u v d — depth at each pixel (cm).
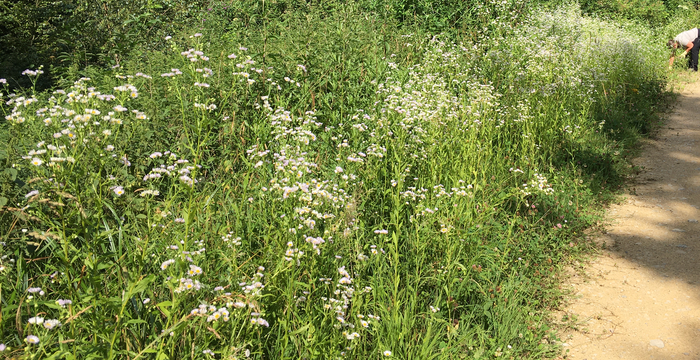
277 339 263
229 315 234
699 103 1047
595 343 349
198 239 286
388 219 401
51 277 255
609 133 786
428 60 752
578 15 1231
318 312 282
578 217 523
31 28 884
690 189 614
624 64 1090
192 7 997
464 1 989
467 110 588
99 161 227
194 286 217
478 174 518
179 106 445
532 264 427
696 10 2009
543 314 375
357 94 566
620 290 412
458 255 359
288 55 561
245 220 326
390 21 883
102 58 709
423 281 348
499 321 348
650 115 920
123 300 203
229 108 470
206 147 432
